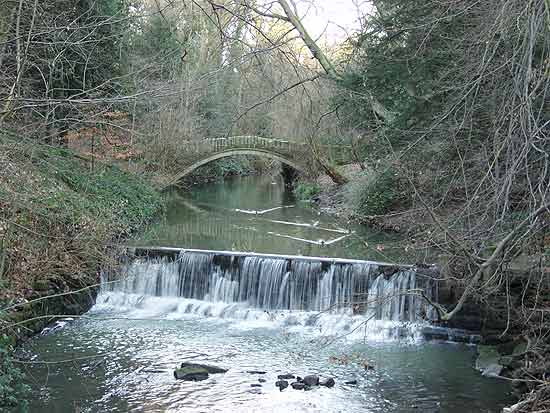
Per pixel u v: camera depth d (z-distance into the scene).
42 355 12.02
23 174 9.55
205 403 10.28
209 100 27.25
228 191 36.53
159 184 25.61
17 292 11.82
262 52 9.20
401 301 14.84
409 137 14.82
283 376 11.52
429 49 13.39
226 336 13.97
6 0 8.68
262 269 16.30
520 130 7.76
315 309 15.91
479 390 11.09
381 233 21.41
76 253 12.05
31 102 8.55
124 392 10.60
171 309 16.00
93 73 15.73
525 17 7.96
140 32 17.52
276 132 30.08
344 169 27.64
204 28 13.77
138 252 16.88
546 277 10.40
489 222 9.20
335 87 16.33
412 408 10.30
